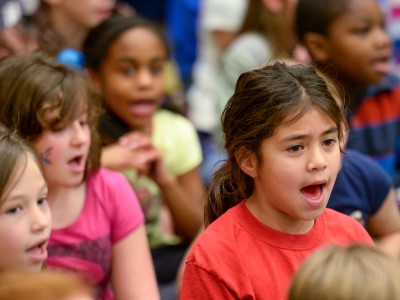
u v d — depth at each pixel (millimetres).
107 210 5867
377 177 6074
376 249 3723
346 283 3502
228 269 4656
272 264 4664
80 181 5730
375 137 7629
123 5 13305
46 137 5605
